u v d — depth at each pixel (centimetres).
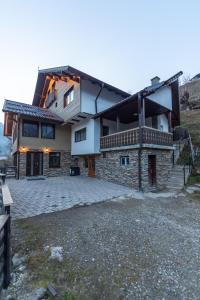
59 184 1274
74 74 1415
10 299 288
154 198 914
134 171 1132
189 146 1573
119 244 459
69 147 1861
